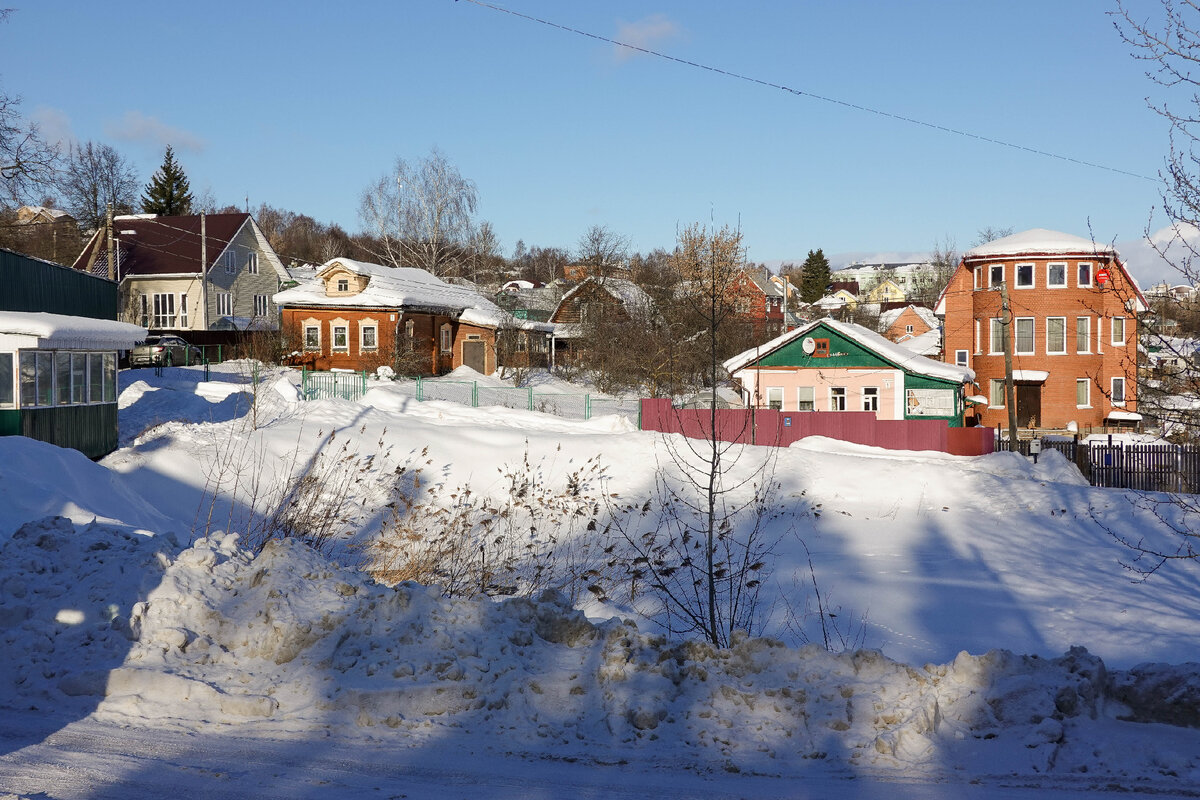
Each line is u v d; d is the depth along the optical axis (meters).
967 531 19.08
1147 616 11.75
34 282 19.05
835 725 5.73
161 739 5.46
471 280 79.38
